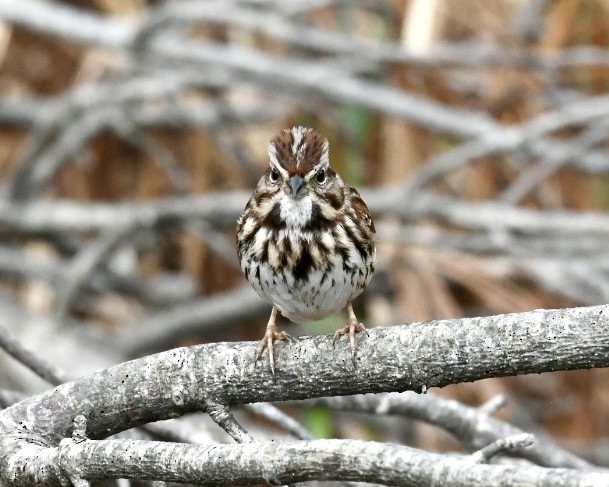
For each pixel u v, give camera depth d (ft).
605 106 42.55
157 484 22.29
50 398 23.29
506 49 44.98
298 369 22.17
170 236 52.39
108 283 50.16
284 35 45.24
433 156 45.98
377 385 21.67
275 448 18.53
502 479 16.66
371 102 43.83
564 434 46.42
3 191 50.24
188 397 22.72
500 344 20.63
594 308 20.25
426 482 17.24
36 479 20.92
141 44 45.85
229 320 46.65
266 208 27.48
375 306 45.29
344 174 44.73
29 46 51.11
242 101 53.31
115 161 52.08
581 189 45.91
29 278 48.91
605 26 45.91
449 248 43.50
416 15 41.70
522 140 42.65
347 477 17.93
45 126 48.60
